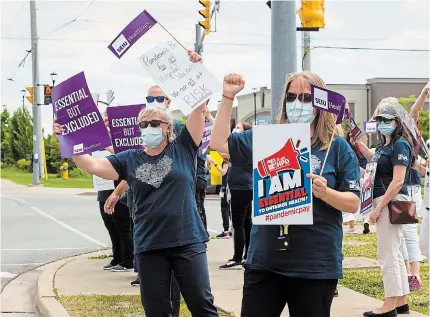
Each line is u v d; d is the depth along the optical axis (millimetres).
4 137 79625
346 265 9305
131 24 5020
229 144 4027
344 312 6617
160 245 4770
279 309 3867
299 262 3705
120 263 9555
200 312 4805
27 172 67438
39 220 18641
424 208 6695
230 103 4078
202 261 4820
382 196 6309
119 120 6637
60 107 4836
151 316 4820
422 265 9430
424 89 7164
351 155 3852
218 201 26844
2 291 8727
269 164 3746
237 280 8508
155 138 4793
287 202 3699
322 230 3732
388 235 6305
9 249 12680
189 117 4895
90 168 4859
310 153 3682
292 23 7797
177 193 4820
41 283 8523
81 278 8953
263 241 3799
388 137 6352
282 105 4035
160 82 4633
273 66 7840
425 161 7785
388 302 6355
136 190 4867
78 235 15047
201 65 4629
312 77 3914
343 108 3820
